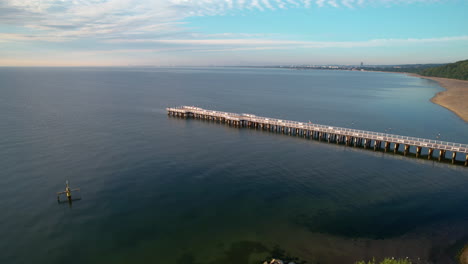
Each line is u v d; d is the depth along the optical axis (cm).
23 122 7588
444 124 8188
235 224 3194
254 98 13638
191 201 3669
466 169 4859
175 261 2628
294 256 2705
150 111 9800
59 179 4222
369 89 18200
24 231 3027
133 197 3750
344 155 5512
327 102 12450
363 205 3631
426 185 4231
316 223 3228
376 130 7544
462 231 3106
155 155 5294
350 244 2886
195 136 6706
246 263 2603
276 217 3344
